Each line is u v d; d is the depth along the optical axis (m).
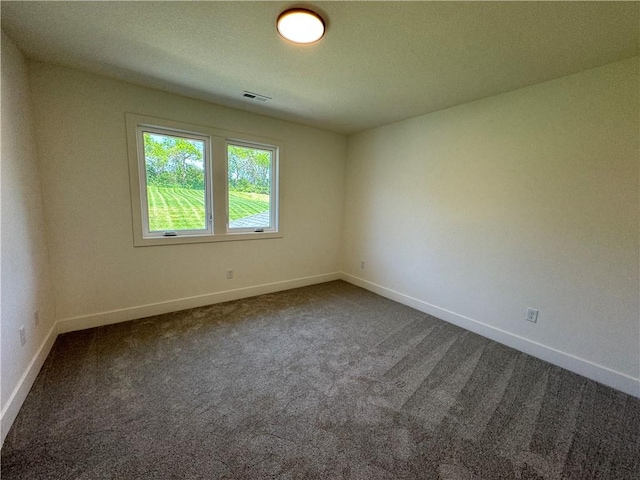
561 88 2.07
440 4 1.36
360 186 3.91
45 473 1.21
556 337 2.20
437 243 3.01
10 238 1.56
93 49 1.88
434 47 1.75
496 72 2.04
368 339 2.51
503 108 2.40
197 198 3.01
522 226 2.34
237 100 2.78
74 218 2.34
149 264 2.75
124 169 2.50
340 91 2.47
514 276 2.42
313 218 3.90
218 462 1.29
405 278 3.38
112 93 2.38
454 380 1.96
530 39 1.63
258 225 3.49
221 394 1.75
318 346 2.36
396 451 1.38
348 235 4.17
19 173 1.77
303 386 1.85
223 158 3.04
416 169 3.17
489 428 1.55
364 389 1.83
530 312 2.33
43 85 2.11
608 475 1.30
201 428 1.48
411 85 2.30
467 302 2.77
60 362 2.00
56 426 1.45
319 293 3.68
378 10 1.42
